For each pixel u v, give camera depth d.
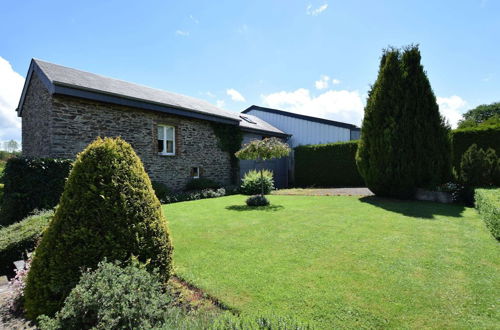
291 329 1.43
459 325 1.82
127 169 2.23
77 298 1.59
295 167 14.50
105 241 1.98
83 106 7.30
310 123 15.18
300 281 2.51
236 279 2.58
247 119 14.55
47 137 7.10
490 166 6.57
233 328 1.38
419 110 7.20
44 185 6.02
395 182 7.36
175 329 1.41
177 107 9.16
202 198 9.39
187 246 3.67
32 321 1.89
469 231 4.09
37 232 3.46
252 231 4.39
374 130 7.62
